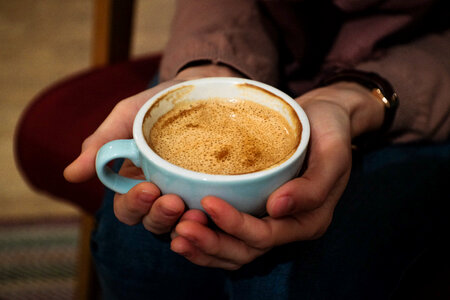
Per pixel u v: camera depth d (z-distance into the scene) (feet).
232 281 1.31
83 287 1.98
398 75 1.48
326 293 1.22
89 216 1.85
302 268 1.24
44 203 2.80
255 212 1.14
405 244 1.29
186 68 1.49
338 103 1.36
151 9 4.61
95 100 1.80
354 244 1.28
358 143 1.48
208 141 1.22
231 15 1.56
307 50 1.61
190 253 1.13
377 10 1.57
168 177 1.07
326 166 1.17
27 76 3.66
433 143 1.55
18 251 2.48
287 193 1.07
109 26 1.93
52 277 2.35
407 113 1.46
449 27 1.67
